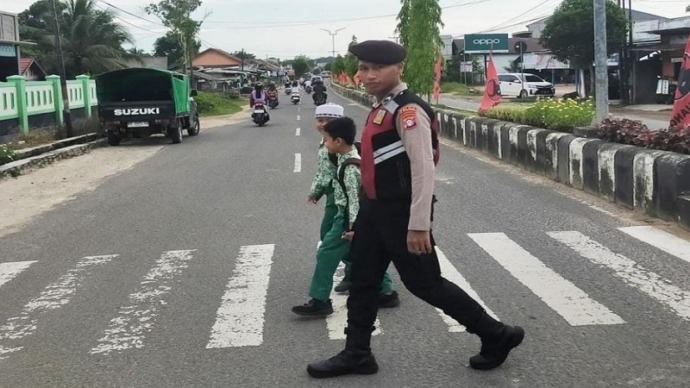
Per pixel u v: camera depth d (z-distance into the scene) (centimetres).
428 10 2395
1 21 2808
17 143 1748
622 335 471
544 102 1349
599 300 545
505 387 398
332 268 523
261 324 520
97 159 1794
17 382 433
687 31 3231
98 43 4719
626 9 4188
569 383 400
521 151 1303
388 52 380
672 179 784
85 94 2486
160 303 580
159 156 1816
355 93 5141
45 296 616
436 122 390
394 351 458
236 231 855
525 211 907
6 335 520
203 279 648
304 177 1304
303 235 820
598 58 1112
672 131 866
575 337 470
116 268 702
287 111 4078
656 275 607
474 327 408
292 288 611
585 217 855
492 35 5278
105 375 438
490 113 1650
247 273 662
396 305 548
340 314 536
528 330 486
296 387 409
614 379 404
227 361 452
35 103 2059
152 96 2303
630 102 3606
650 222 809
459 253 705
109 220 963
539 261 665
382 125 384
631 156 878
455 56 6938
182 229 880
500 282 602
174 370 441
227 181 1295
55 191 1267
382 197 390
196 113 2527
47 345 495
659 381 399
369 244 403
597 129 1048
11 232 914
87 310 570
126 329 520
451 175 1255
